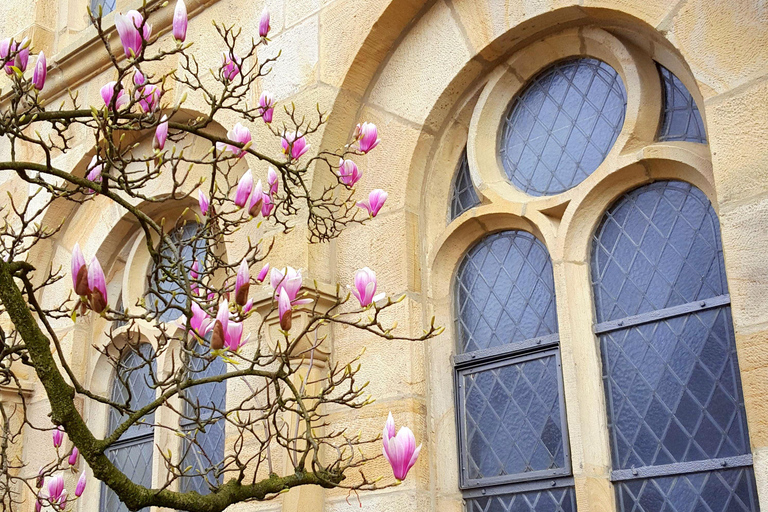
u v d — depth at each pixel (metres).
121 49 6.01
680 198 3.85
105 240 6.25
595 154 4.20
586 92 4.33
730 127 3.39
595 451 3.74
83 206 6.44
